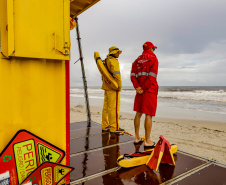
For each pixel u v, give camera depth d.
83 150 2.97
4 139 1.51
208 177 2.15
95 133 3.96
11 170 1.51
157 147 2.41
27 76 1.55
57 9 1.53
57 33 1.54
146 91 2.92
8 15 1.35
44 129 1.68
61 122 1.78
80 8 2.92
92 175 2.17
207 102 24.55
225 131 8.41
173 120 11.55
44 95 1.65
